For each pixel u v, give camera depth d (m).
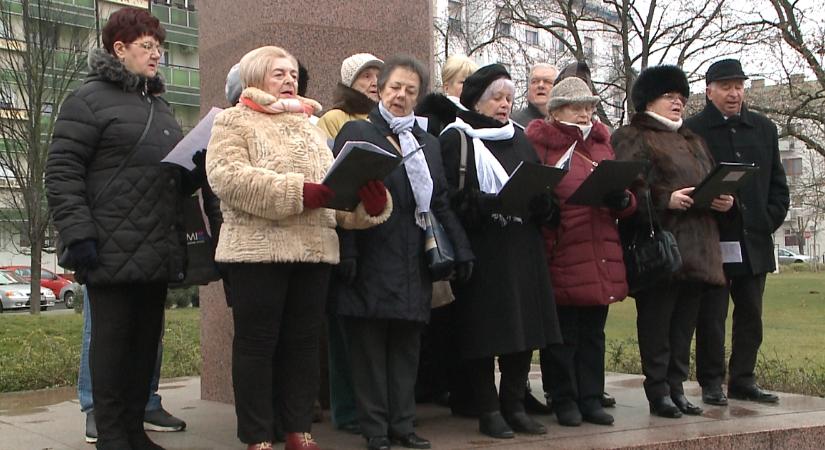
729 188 4.61
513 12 19.42
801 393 6.12
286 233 3.51
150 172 3.69
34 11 19.78
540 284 4.24
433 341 5.10
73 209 3.52
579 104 4.58
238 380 3.58
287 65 3.69
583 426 4.47
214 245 4.02
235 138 3.54
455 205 4.15
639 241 4.59
